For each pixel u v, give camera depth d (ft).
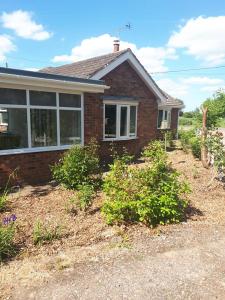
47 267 12.32
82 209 18.97
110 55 41.04
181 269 12.49
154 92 45.85
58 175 24.62
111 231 16.17
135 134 44.29
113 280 11.54
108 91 38.63
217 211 20.18
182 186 18.94
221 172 27.58
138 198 17.44
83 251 13.88
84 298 10.38
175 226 17.26
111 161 37.14
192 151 42.27
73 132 30.42
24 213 18.35
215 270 12.46
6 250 13.23
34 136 26.58
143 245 14.71
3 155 24.31
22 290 10.74
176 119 71.77
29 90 25.32
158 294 10.69
